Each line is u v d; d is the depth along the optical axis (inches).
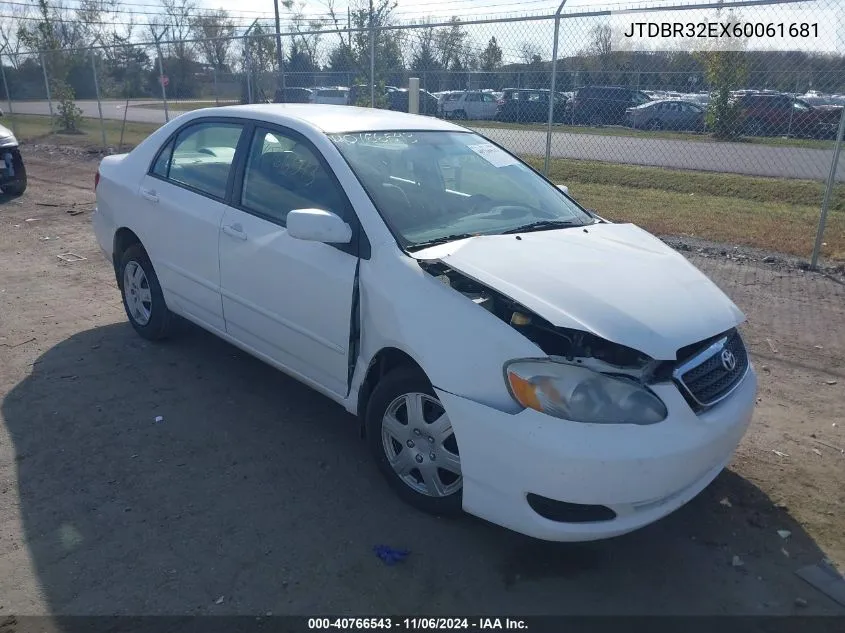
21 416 161.5
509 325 113.4
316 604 108.6
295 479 140.6
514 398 108.6
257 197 160.1
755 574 118.2
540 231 144.7
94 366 188.9
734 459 151.4
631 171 528.4
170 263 183.5
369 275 130.4
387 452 133.0
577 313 109.1
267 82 553.6
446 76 452.8
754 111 416.2
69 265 287.7
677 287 123.0
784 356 206.7
